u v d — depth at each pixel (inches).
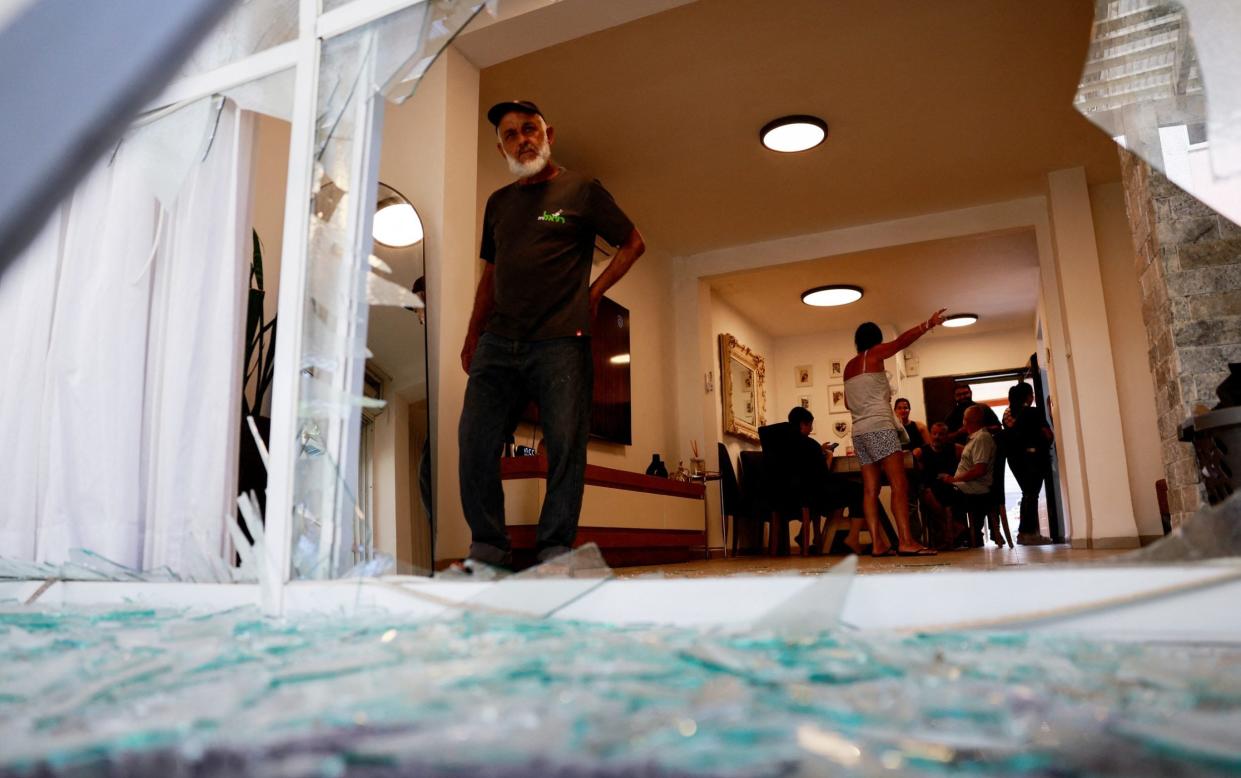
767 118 183.6
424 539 102.0
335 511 67.6
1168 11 73.8
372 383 93.8
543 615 56.1
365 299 71.3
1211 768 22.8
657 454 227.3
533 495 139.0
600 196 100.2
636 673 35.4
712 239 252.8
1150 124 78.0
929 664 36.4
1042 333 275.7
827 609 46.9
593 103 174.4
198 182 90.4
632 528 178.9
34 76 8.8
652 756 24.3
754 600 51.8
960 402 300.4
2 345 95.7
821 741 25.3
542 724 27.6
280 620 60.4
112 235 92.4
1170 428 117.3
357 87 73.2
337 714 29.7
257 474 107.6
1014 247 264.8
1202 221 108.9
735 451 306.2
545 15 122.9
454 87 128.6
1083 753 24.3
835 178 214.4
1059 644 41.5
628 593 54.9
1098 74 78.7
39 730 29.6
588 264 100.8
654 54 158.4
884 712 28.2
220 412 87.1
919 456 262.8
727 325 316.5
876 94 175.8
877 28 153.9
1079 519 218.4
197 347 88.5
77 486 89.1
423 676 35.8
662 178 210.7
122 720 30.0
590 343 97.9
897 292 310.0
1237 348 105.9
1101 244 218.7
